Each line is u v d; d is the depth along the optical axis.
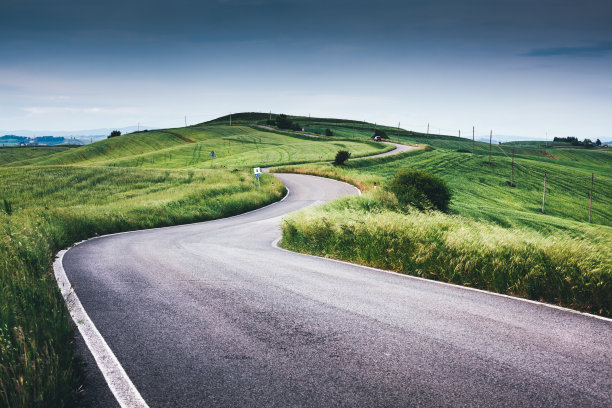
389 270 6.92
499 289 5.39
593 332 3.80
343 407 2.56
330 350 3.45
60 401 2.57
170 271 6.91
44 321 3.63
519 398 2.64
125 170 46.41
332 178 45.88
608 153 162.50
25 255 6.80
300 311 4.53
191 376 3.02
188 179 41.09
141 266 7.46
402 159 75.56
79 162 94.44
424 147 96.75
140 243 11.80
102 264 7.72
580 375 2.95
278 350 3.47
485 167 73.19
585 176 73.88
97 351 3.48
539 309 4.52
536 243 6.15
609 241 6.29
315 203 29.20
